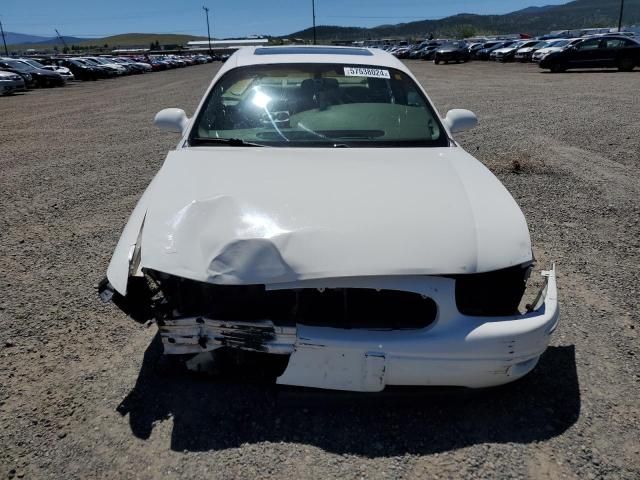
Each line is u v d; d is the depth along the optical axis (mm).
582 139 8164
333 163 2740
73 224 4738
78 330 2975
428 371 2088
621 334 2947
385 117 3266
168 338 2178
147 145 8562
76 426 2244
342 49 3889
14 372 2594
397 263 2045
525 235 2260
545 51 31109
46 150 8297
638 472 2043
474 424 2293
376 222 2184
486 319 2104
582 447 2164
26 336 2908
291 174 2584
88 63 32906
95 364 2660
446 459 2107
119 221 4801
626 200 5227
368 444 2176
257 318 2139
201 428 2238
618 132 8648
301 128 3148
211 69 43375
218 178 2539
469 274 2080
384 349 2045
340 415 2326
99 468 2037
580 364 2693
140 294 2240
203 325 2145
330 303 2123
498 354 2076
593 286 3492
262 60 3471
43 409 2342
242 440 2182
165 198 2387
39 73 24484
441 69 29172
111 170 6797
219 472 2023
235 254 2053
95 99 17625
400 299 2125
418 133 3172
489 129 9172
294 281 2045
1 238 4410
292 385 2328
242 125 3170
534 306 2242
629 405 2398
